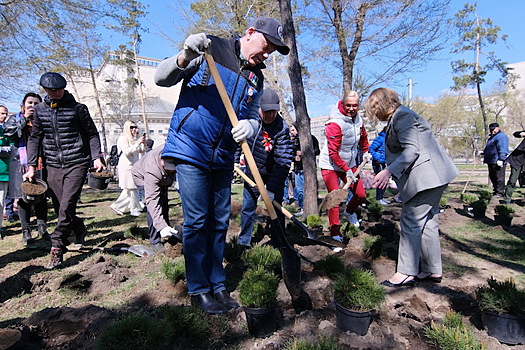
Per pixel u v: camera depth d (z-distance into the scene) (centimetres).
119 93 3328
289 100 1323
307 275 336
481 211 666
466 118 3484
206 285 274
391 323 256
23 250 487
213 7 1271
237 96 262
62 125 409
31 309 301
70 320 255
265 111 379
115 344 202
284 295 292
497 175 966
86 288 341
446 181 321
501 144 949
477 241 516
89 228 624
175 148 257
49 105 410
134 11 1544
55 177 417
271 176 391
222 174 281
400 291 324
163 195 443
